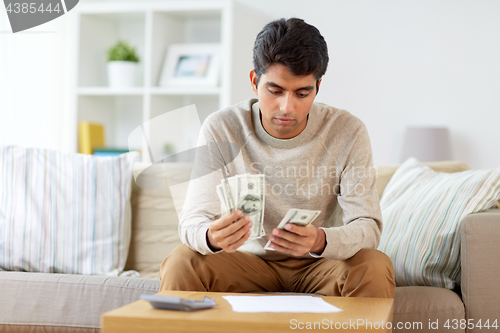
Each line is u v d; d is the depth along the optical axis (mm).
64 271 1819
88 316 1532
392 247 1685
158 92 3154
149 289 1523
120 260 1855
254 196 1209
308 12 3254
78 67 3277
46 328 1549
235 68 3057
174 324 899
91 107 3393
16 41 2951
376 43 3174
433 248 1565
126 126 3543
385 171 2031
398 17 3145
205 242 1264
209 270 1360
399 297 1460
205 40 3424
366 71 3189
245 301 1039
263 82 1367
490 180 1584
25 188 1872
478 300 1421
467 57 3062
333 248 1253
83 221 1856
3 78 2852
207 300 1021
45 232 1831
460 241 1523
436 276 1562
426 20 3113
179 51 3271
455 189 1652
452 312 1414
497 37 3021
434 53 3105
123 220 1892
